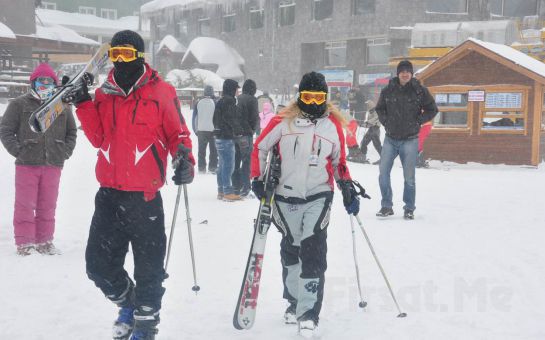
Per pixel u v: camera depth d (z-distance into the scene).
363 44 43.53
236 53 54.56
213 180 14.84
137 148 4.29
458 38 29.55
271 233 8.59
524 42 31.38
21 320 4.99
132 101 4.30
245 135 11.67
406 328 4.80
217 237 8.25
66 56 53.50
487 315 5.11
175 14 62.91
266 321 5.00
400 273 6.40
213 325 4.88
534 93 18.73
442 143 20.09
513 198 12.00
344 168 4.98
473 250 7.46
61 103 4.21
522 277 6.25
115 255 4.43
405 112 9.52
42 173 7.17
